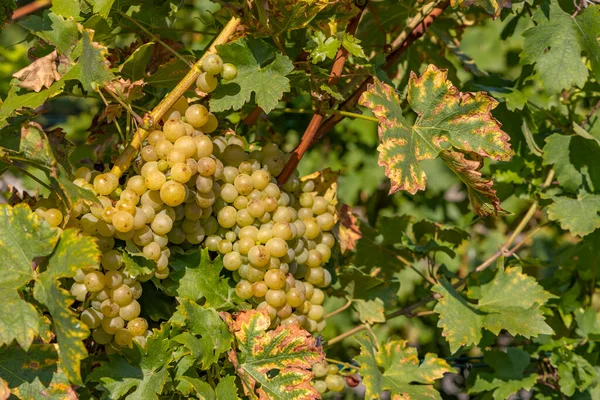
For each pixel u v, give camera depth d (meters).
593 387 1.28
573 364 1.27
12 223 0.92
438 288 1.16
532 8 1.20
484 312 1.17
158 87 1.05
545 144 1.25
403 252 1.31
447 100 1.02
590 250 1.30
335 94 1.03
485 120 1.01
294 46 1.15
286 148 1.47
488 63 1.87
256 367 1.00
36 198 1.00
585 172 1.22
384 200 1.88
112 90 0.98
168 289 1.01
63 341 0.90
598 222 1.20
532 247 1.80
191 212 0.99
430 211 1.89
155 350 0.97
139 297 1.01
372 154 1.85
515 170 1.29
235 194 1.01
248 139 1.24
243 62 1.01
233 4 1.04
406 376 1.12
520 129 1.25
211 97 1.00
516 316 1.15
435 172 1.91
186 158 0.97
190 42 1.46
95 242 0.92
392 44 1.18
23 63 1.63
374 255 1.31
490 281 1.20
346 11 1.04
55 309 0.90
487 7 1.04
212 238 1.02
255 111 1.14
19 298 0.90
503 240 1.88
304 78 1.04
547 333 1.13
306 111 1.15
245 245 1.01
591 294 1.34
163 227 0.97
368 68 1.05
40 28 1.02
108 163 1.10
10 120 1.01
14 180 1.74
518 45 1.87
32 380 0.92
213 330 0.99
